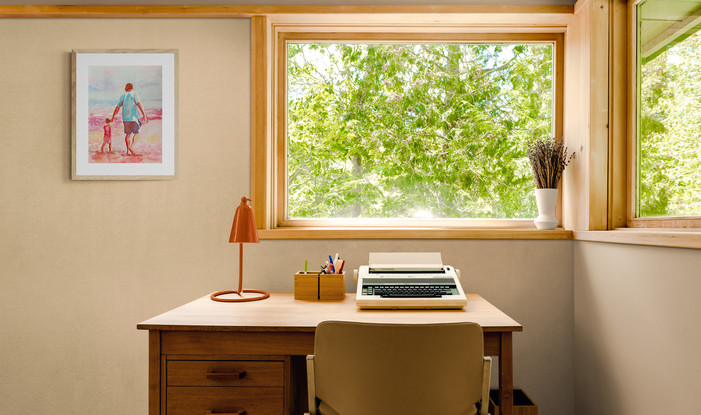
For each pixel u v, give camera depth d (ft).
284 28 7.61
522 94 7.70
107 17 7.29
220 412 4.69
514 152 7.67
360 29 7.61
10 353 7.20
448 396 3.73
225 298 6.20
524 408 6.35
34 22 7.28
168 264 7.18
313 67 7.78
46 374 7.21
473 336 3.75
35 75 7.25
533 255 7.09
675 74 5.49
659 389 4.98
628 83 6.53
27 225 7.20
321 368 3.88
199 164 7.22
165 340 4.74
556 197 7.13
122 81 7.27
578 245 6.90
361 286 5.77
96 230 7.20
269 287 7.12
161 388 4.74
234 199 7.20
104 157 7.23
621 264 5.72
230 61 7.27
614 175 6.53
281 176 7.68
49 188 7.22
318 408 4.12
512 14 7.06
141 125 7.24
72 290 7.18
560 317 7.08
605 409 6.14
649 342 5.15
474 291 7.08
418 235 7.06
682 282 4.61
